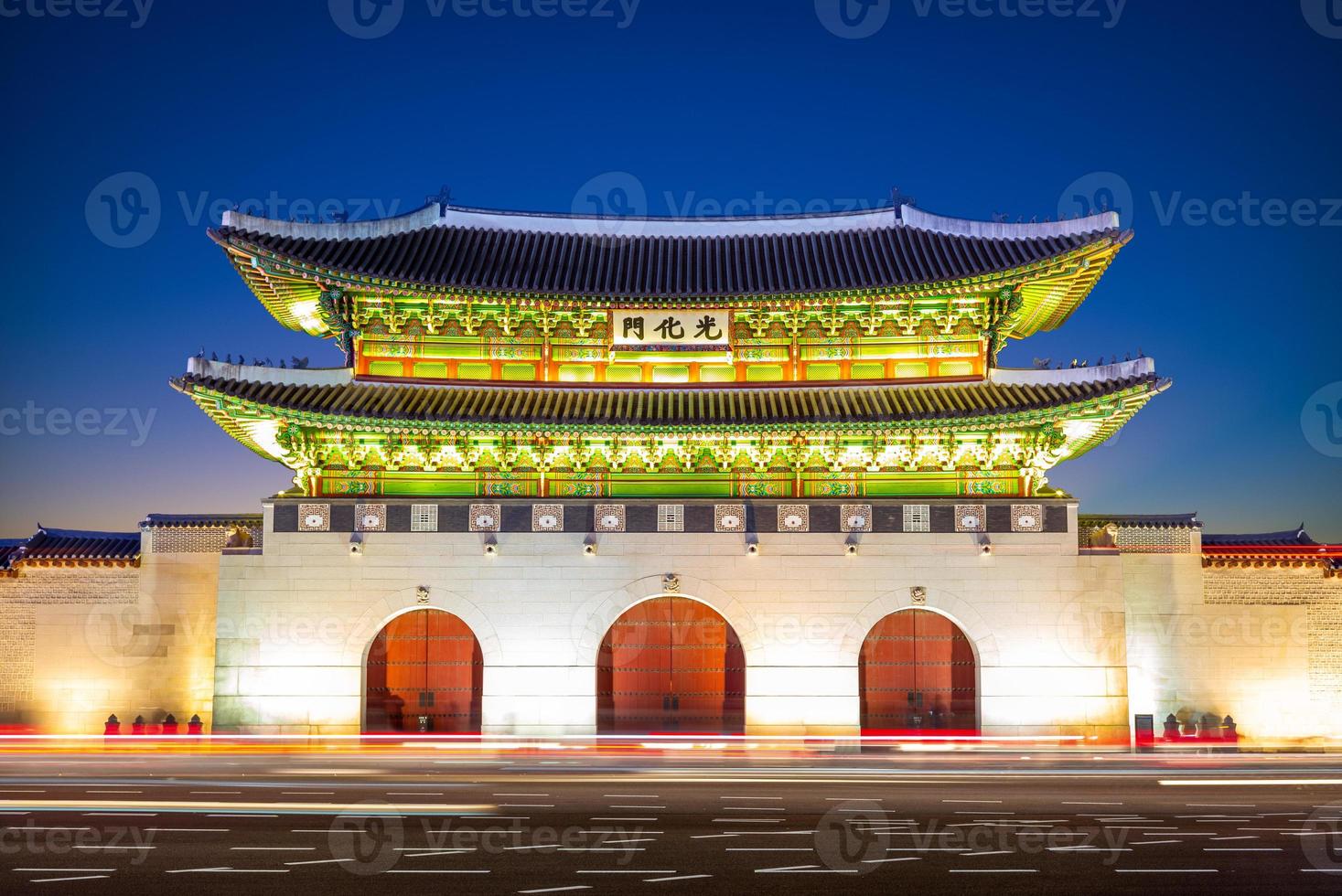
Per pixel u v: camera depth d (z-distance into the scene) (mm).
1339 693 44219
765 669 42375
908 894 19281
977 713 42500
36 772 34500
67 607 45188
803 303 45000
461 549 42938
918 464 43938
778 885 19828
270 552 42688
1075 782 32219
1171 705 44375
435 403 43750
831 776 33438
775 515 43250
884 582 42812
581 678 42344
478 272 46219
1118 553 42844
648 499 43406
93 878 20016
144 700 44812
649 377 46062
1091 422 43219
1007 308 44406
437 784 31641
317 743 41719
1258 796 29391
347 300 44688
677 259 48938
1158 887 19828
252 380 43344
